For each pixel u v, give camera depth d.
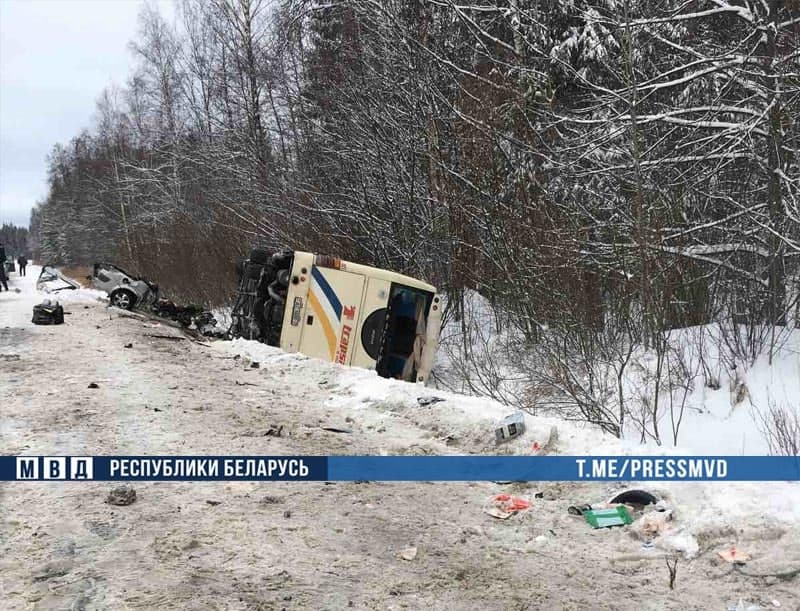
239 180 21.70
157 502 4.96
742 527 4.32
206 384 9.50
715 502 4.68
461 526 4.75
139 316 19.16
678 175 11.59
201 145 27.89
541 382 10.04
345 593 3.71
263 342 12.52
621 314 10.75
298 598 3.63
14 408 7.64
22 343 13.04
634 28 11.51
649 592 3.78
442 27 15.27
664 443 7.75
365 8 15.90
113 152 47.72
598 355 10.18
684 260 10.67
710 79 12.46
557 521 4.83
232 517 4.73
